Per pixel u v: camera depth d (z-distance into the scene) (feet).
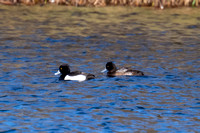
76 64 65.62
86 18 112.68
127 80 55.57
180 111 43.70
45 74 59.16
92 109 44.01
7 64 64.23
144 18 113.60
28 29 96.27
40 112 43.04
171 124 40.19
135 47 79.71
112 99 47.50
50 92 50.24
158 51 76.33
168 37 90.43
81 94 49.39
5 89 51.13
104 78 56.95
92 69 62.64
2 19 107.86
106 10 125.70
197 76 57.98
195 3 133.18
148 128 39.14
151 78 56.70
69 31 95.14
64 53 73.36
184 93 49.93
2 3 131.64
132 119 41.34
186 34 94.12
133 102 46.47
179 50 77.36
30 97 48.08
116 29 98.73
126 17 114.93
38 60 67.62
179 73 59.77
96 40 85.92
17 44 80.02
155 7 129.08
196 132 38.37
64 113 42.75
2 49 75.10
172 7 131.54
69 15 116.47
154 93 49.80
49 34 91.09
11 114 42.34
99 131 38.32
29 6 130.11
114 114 42.65
